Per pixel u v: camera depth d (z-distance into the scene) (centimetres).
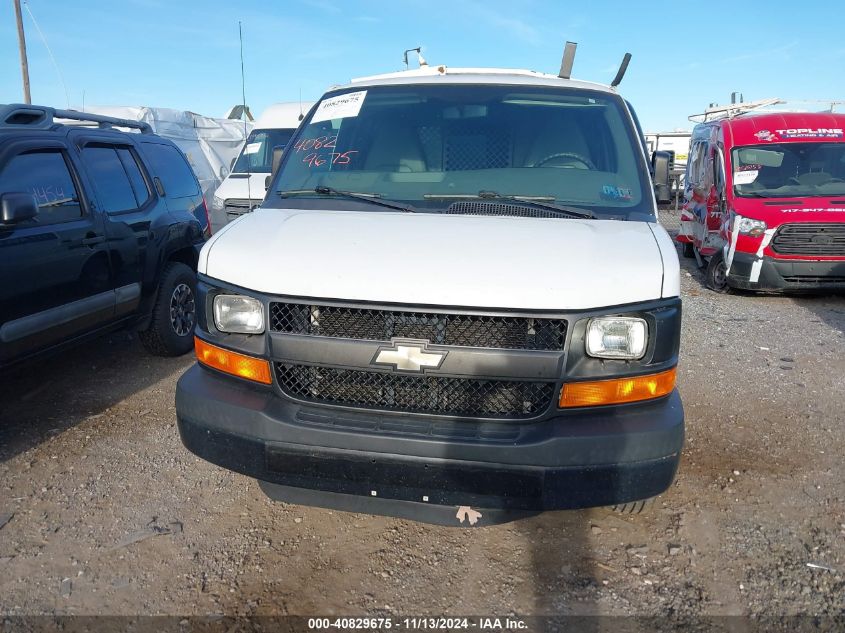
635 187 346
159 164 629
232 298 280
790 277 911
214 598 287
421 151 366
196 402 284
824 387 557
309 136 395
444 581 301
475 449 254
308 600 287
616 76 422
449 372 256
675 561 316
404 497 265
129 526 338
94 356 607
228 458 280
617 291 257
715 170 1066
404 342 257
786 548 328
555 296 252
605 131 368
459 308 253
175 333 597
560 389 256
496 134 367
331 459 265
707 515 356
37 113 501
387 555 319
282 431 268
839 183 974
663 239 298
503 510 282
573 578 304
